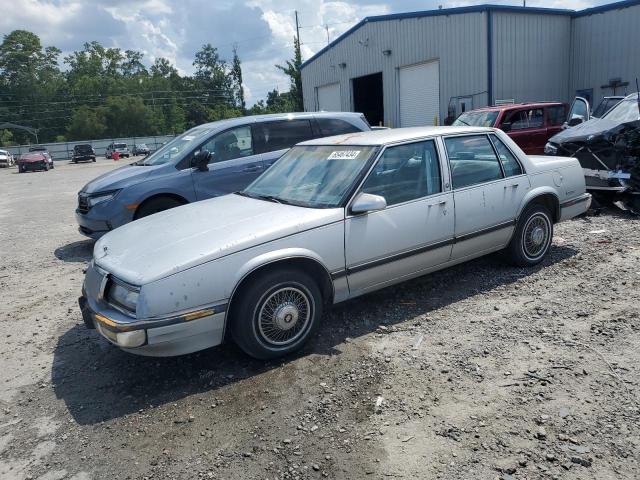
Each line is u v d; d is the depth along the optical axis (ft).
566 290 16.57
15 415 11.90
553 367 12.03
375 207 13.79
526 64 67.41
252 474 9.34
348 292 14.49
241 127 26.91
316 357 13.37
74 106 339.98
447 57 69.92
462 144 16.81
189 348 12.19
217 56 370.73
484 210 16.83
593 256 19.83
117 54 377.09
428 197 15.55
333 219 13.79
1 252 29.48
